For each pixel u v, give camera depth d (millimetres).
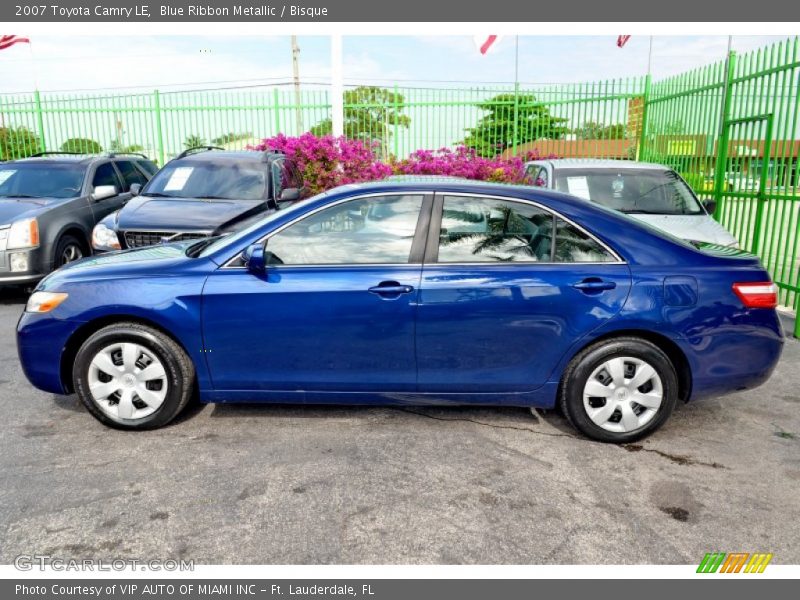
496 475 3451
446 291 3672
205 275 3783
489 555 2762
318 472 3461
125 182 9555
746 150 7848
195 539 2852
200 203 7344
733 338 3730
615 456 3697
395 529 2938
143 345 3834
